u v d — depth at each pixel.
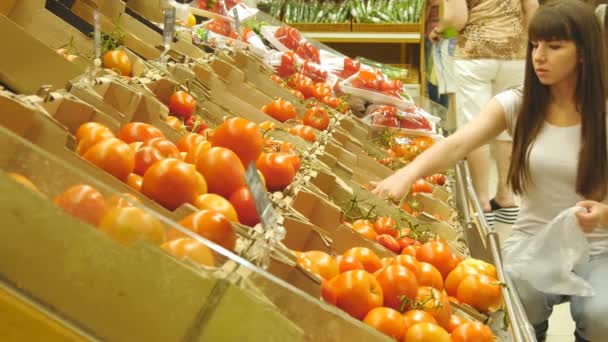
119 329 1.03
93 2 2.90
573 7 2.71
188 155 1.87
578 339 2.85
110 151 1.57
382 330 1.55
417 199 3.09
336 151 3.02
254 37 4.56
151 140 1.80
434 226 2.74
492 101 3.01
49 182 1.07
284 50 4.81
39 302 1.01
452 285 2.09
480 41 5.55
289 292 1.18
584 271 2.83
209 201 1.59
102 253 1.03
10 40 1.94
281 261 1.43
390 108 4.29
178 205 1.55
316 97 4.10
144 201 1.51
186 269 1.05
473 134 2.91
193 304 1.05
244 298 1.06
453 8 5.46
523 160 2.93
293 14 7.98
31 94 1.97
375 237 2.24
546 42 2.72
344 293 1.59
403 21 7.74
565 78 2.81
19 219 1.01
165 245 1.08
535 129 2.90
